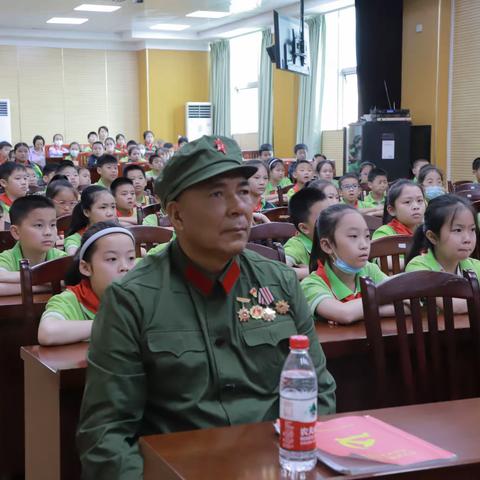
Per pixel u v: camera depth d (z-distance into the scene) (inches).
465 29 349.4
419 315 73.0
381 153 344.5
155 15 496.4
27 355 74.8
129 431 53.1
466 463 41.8
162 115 605.9
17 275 106.7
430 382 75.3
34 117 591.5
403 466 40.8
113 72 607.2
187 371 53.3
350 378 80.6
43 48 586.2
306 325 59.0
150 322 53.6
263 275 58.3
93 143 500.4
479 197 229.8
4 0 444.1
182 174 52.7
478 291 74.9
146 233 131.5
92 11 482.0
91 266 81.0
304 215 125.2
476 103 347.6
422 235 101.0
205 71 611.5
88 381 54.2
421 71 366.0
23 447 95.7
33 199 114.2
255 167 52.7
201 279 55.0
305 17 452.4
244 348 55.2
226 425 53.3
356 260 89.6
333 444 43.9
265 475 40.8
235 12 481.1
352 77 441.4
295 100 477.4
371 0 366.9
